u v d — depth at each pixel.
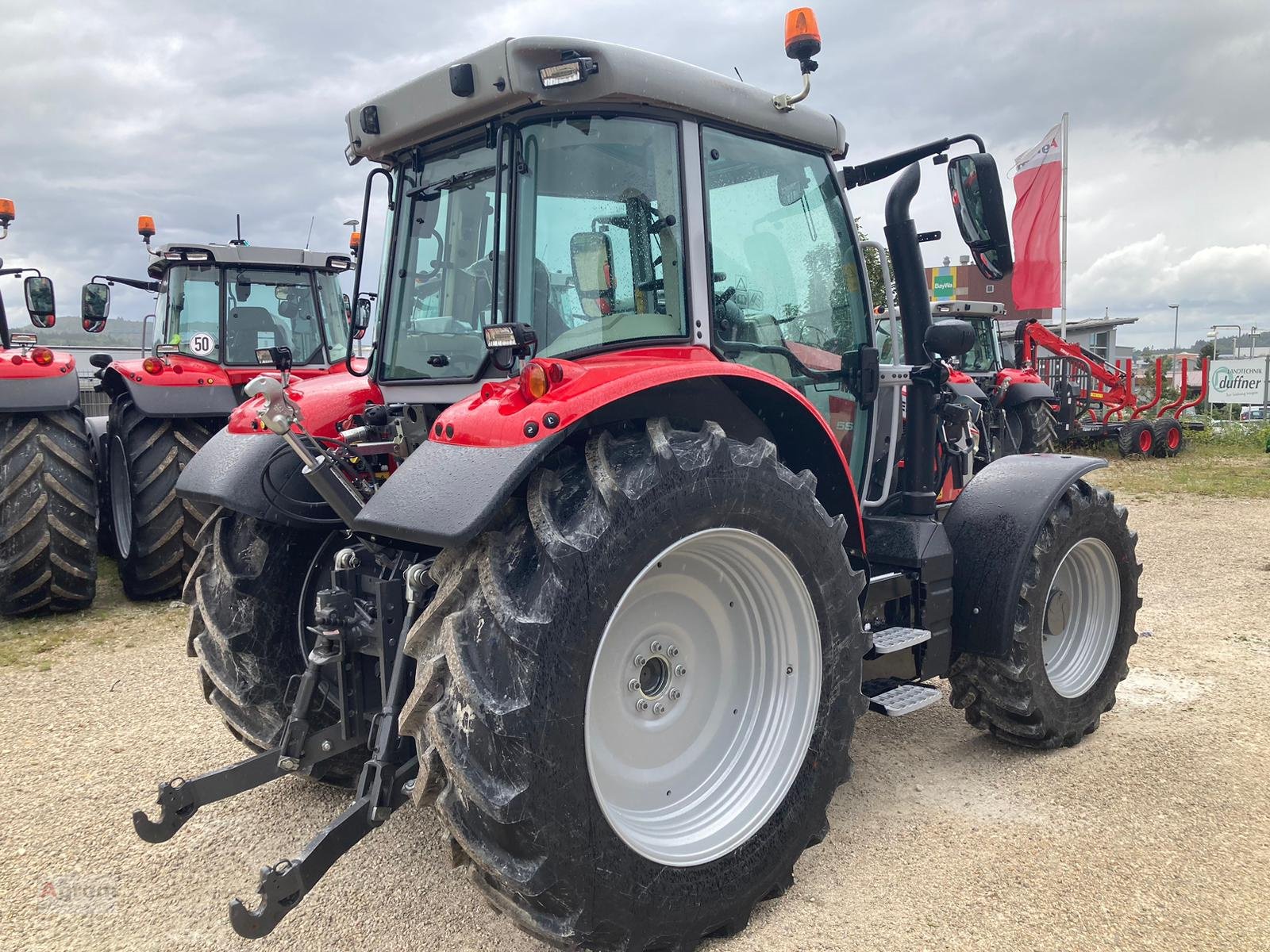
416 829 2.85
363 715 2.49
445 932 2.34
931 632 3.05
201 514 5.64
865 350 3.22
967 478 4.20
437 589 2.20
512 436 1.97
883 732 3.55
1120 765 3.20
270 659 2.87
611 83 2.29
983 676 3.21
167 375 5.59
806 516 2.42
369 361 3.08
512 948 2.27
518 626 1.87
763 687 2.52
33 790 3.19
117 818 2.99
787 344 2.96
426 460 2.07
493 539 2.01
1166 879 2.48
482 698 1.84
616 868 2.01
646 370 2.14
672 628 2.41
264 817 2.98
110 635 5.10
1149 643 4.59
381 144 2.73
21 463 5.20
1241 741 3.38
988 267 2.90
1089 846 2.66
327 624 2.40
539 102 2.32
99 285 7.00
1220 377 21.33
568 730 1.91
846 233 3.24
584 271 2.40
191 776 3.29
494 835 1.90
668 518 2.08
